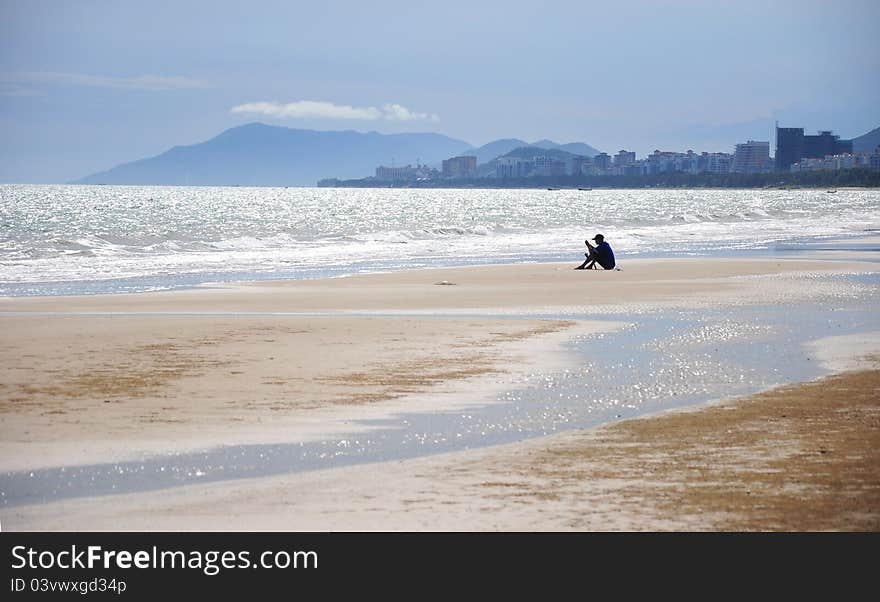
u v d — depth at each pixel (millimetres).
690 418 18203
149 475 14383
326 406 19375
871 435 16641
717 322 32969
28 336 28688
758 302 39250
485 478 14070
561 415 18578
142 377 22422
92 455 15484
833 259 66562
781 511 12445
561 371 23500
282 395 20453
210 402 19672
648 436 16719
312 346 27328
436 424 17812
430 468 14688
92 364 24094
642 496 13086
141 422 17828
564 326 32031
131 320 33062
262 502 13016
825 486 13500
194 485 13875
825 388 21172
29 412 18578
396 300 40844
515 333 30266
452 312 36406
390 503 12891
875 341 28297
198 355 25609
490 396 20469
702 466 14625
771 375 22875
